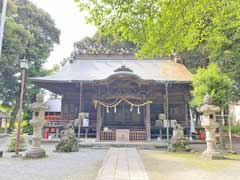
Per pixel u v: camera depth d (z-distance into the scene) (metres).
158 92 17.73
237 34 10.73
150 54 5.66
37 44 22.91
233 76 12.14
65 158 7.74
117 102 15.30
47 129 15.08
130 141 13.33
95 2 4.67
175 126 10.83
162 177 4.93
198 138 15.02
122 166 6.09
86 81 15.43
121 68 15.48
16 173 5.21
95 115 17.33
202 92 10.20
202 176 5.06
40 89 21.62
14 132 9.74
